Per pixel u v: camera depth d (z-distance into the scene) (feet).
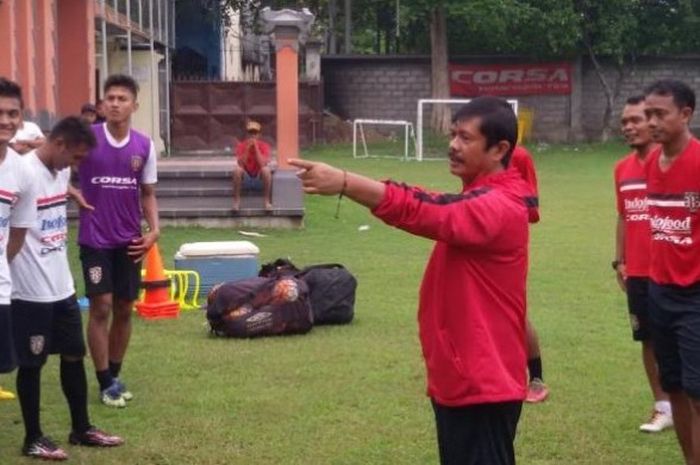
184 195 64.34
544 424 26.05
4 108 21.24
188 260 42.55
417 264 51.31
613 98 142.61
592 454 24.00
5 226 21.67
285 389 28.96
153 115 105.09
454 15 131.75
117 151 27.12
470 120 15.93
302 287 35.88
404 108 141.59
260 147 62.80
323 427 25.68
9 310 21.70
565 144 139.74
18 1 64.23
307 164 14.67
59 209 23.70
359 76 141.38
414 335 35.81
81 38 80.23
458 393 15.65
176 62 141.28
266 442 24.57
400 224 15.01
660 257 21.09
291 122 68.85
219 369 31.09
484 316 15.66
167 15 117.50
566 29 133.18
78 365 24.21
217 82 125.90
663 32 140.56
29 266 23.15
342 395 28.37
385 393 28.60
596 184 93.09
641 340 25.25
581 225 66.44
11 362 21.75
